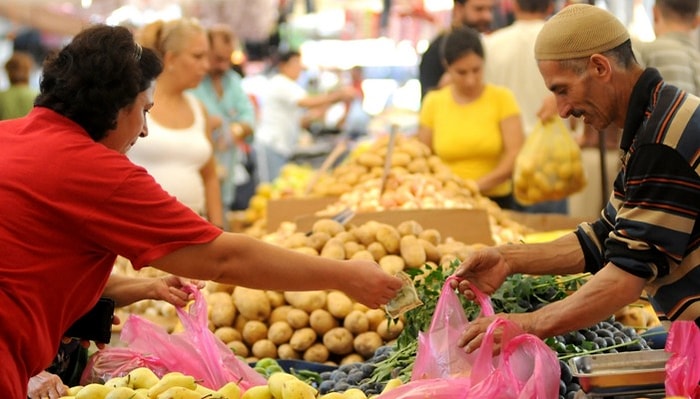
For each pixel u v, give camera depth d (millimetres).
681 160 2752
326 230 4527
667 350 2652
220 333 4211
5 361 2664
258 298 4184
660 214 2766
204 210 6000
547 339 3174
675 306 2898
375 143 6137
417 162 5895
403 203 5469
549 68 2939
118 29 2834
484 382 2736
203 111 6008
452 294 3029
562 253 3225
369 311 4105
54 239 2689
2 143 2748
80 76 2746
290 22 14516
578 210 7168
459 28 6602
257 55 14250
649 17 9625
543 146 6172
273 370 3686
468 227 4941
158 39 5777
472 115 6570
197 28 5789
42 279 2691
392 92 15086
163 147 5707
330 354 4164
